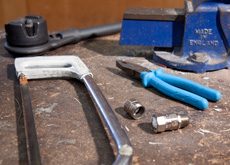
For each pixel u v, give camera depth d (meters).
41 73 1.17
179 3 3.53
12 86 1.17
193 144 0.86
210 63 1.27
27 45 1.37
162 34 1.34
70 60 1.22
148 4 3.55
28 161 0.79
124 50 1.54
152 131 0.91
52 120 0.96
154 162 0.79
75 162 0.79
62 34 1.57
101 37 1.74
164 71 1.30
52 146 0.84
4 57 1.45
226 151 0.83
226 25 1.23
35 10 3.57
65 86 1.17
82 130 0.91
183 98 1.03
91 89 1.01
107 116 0.86
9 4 3.39
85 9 3.61
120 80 1.22
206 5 1.23
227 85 1.18
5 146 0.84
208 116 0.99
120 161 0.70
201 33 1.26
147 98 1.09
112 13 3.62
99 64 1.37
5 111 1.00
